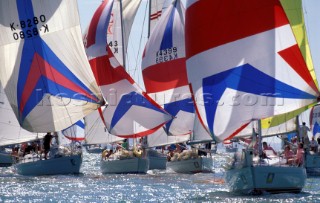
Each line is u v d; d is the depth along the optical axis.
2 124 136.25
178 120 142.38
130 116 137.50
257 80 88.31
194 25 91.31
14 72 124.75
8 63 125.00
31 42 124.44
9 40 124.62
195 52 91.19
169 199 90.81
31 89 124.31
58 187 104.94
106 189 103.00
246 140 99.50
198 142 109.00
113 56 141.00
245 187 90.00
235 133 88.12
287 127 117.50
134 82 139.12
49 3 124.19
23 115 124.62
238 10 89.19
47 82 124.19
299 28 111.06
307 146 128.75
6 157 158.00
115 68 139.38
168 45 143.50
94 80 125.38
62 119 124.31
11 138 136.12
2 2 124.31
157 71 144.62
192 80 91.62
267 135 117.94
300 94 87.38
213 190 99.81
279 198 87.44
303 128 130.12
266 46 88.38
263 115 87.62
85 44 143.50
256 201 85.12
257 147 91.94
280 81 88.00
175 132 142.62
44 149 125.50
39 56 124.19
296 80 87.75
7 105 136.00
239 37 89.00
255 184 88.19
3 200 90.44
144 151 138.38
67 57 124.75
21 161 126.94
